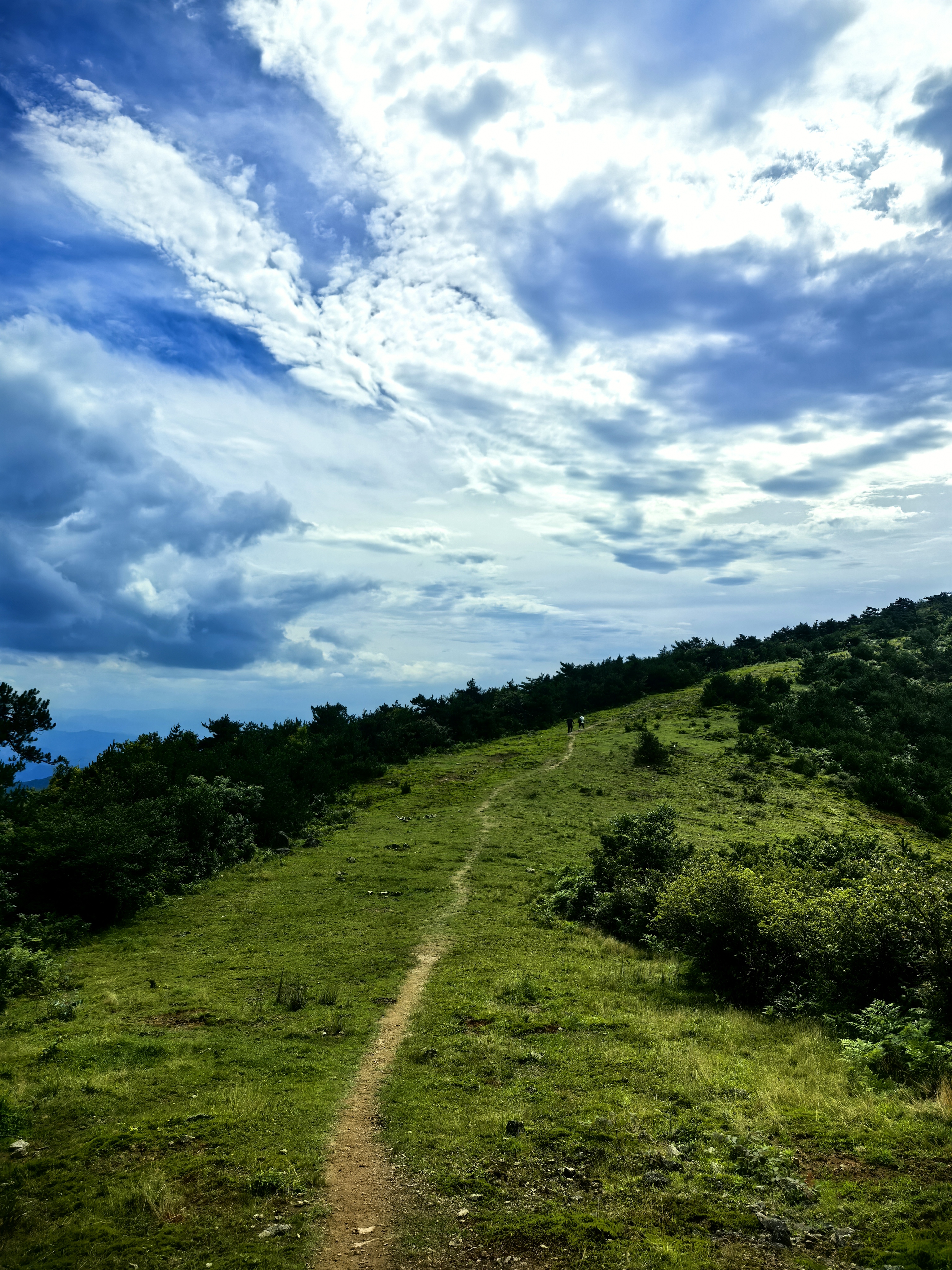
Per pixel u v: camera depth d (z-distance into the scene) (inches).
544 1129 320.5
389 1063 434.0
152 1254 233.3
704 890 593.9
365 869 1174.3
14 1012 541.6
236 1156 301.4
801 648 5315.0
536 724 3555.6
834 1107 327.6
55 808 1055.6
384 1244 238.7
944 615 6018.7
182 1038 468.4
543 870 1159.0
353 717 3132.4
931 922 426.9
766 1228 234.7
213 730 2324.1
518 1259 226.4
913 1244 216.2
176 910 951.6
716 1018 491.2
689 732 2945.4
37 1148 312.5
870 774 2269.9
